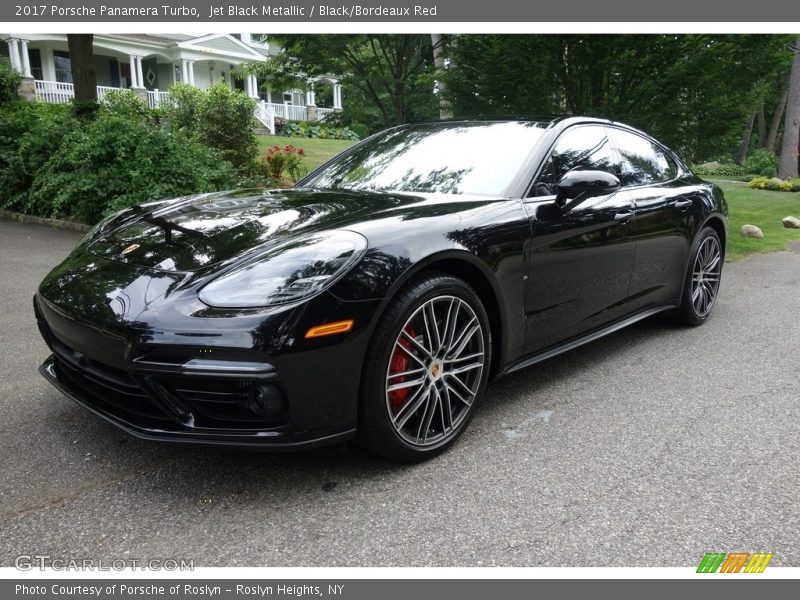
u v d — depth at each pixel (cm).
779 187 1814
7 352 358
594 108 757
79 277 236
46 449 248
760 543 195
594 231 311
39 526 199
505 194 283
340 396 212
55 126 933
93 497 215
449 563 185
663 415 289
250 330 195
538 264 279
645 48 727
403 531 199
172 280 213
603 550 191
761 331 430
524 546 192
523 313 278
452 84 812
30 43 2525
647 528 202
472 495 220
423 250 229
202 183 822
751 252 781
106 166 811
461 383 252
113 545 191
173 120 1284
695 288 429
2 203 941
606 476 234
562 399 307
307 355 201
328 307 204
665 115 720
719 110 725
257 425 207
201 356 196
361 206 261
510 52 752
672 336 417
